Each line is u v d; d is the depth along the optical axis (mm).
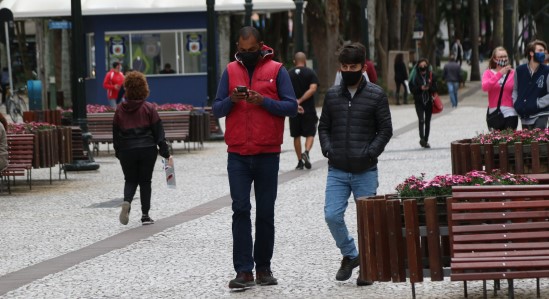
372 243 15828
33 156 34750
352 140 17469
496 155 22219
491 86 29109
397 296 16359
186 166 41312
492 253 14852
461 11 152625
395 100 91250
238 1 75000
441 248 15828
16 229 25547
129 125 25375
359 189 17562
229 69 17750
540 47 28141
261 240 17750
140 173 25547
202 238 23000
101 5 75250
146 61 76812
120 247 22219
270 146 17594
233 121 17609
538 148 21844
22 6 75812
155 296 17062
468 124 58906
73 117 41250
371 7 89375
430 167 36812
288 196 30047
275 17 100562
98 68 77125
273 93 17594
